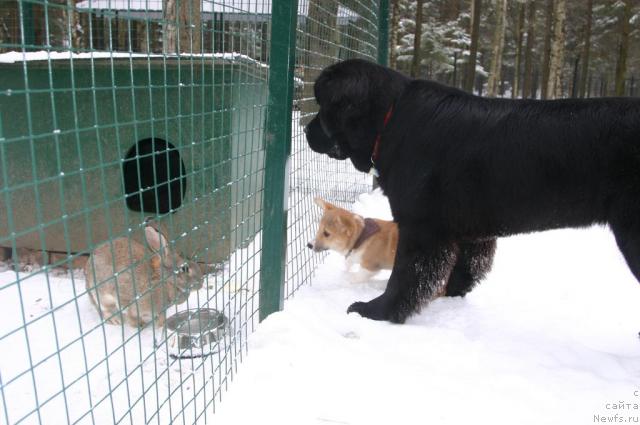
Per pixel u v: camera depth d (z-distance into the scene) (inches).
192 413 40.4
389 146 58.2
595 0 467.8
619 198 49.5
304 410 41.0
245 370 46.3
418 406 42.3
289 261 70.6
